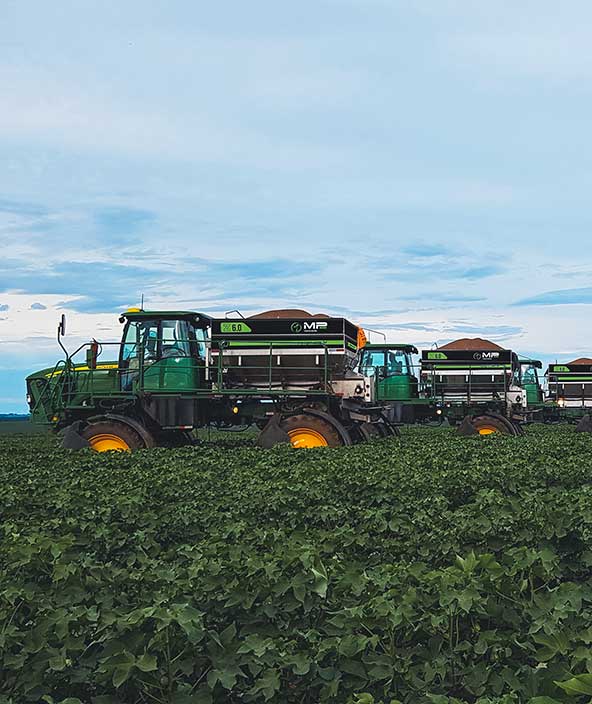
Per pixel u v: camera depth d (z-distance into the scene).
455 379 29.14
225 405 19.56
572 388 42.06
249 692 4.70
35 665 4.68
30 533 8.17
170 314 19.19
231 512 9.48
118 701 4.60
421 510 9.08
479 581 5.43
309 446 18.41
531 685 4.41
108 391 19.30
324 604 5.55
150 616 4.68
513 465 12.66
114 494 10.48
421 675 4.84
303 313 20.34
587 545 7.50
